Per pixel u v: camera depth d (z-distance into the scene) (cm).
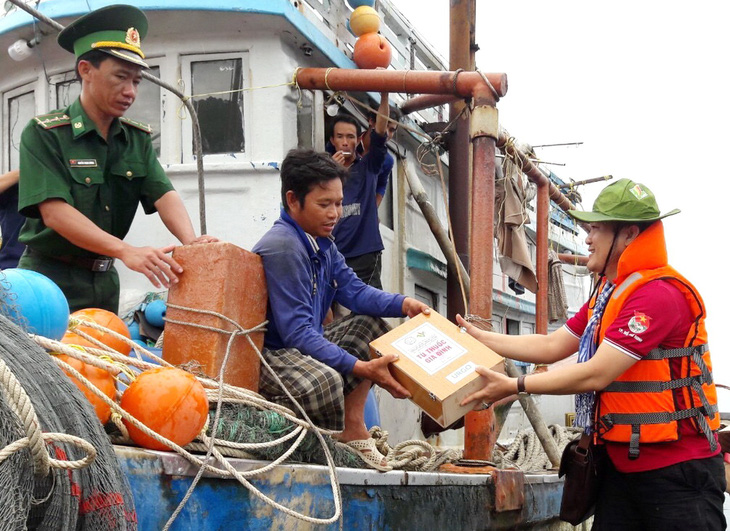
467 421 445
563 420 1027
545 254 691
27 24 473
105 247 310
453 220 629
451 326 324
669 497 295
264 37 480
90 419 178
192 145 483
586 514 323
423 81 477
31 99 518
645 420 294
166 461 226
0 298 234
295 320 307
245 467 251
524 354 351
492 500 411
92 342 267
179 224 356
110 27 330
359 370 305
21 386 154
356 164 516
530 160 644
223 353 291
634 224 310
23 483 144
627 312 294
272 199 467
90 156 340
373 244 512
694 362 298
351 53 575
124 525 176
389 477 323
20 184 324
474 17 659
